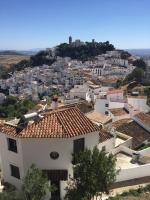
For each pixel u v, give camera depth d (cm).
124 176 3556
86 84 13962
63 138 3088
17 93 19688
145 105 7962
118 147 4250
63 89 18450
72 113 3447
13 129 3272
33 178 2741
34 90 18812
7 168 3444
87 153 2728
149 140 5000
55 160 3180
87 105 6675
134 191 3244
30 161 3186
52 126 3203
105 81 16325
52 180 3102
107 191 2756
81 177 2677
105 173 2661
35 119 3328
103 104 7250
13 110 12794
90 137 3272
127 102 7469
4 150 3397
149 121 5291
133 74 15625
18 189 3369
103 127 4609
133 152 4119
